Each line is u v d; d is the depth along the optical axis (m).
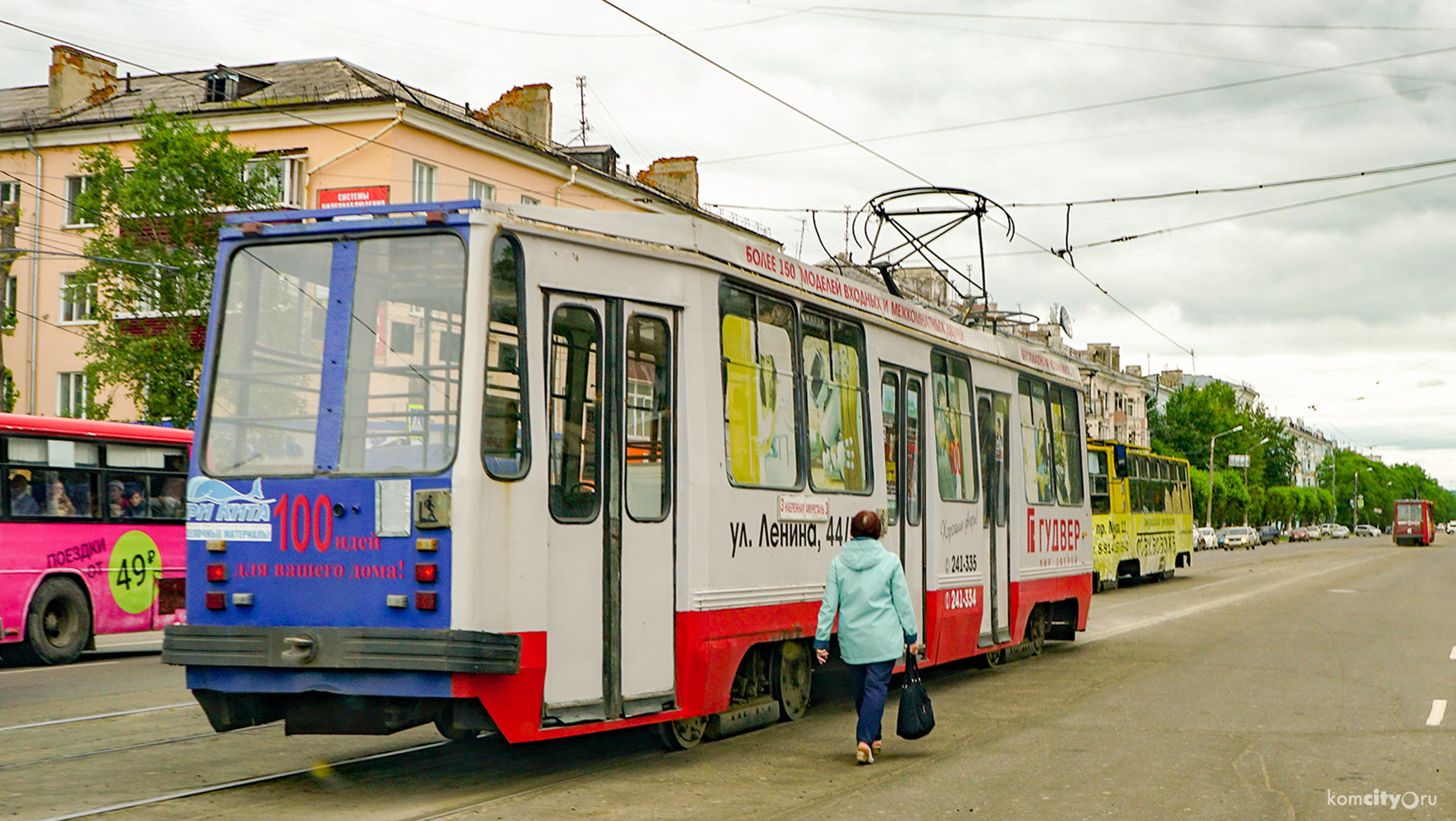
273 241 7.96
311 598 7.48
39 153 36.56
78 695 12.54
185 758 8.85
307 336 7.79
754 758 9.03
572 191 38.06
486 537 7.33
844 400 11.12
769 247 10.15
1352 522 180.12
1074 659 15.90
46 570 16.12
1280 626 20.53
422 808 7.22
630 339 8.53
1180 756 9.22
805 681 10.83
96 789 7.74
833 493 10.76
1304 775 8.51
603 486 8.20
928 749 9.52
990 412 14.64
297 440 7.68
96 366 25.97
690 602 8.73
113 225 26.94
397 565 7.31
